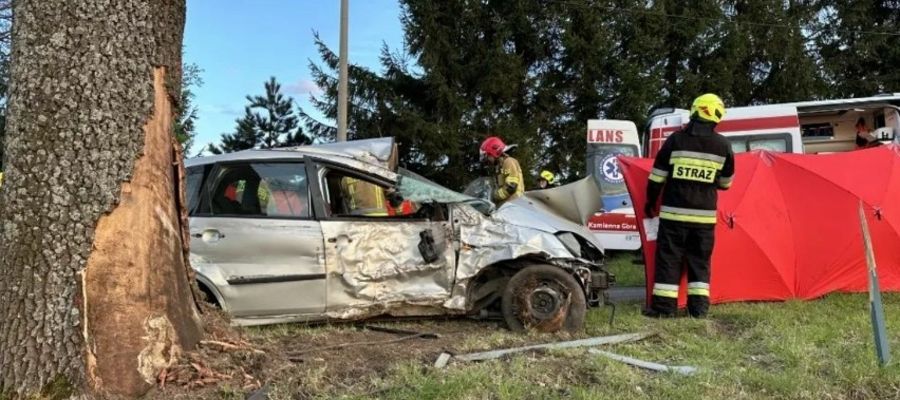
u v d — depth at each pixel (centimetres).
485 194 756
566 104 1902
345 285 548
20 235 358
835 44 2225
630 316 628
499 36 1756
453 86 1784
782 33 2042
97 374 362
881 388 422
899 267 696
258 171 568
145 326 381
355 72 1833
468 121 1756
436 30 1755
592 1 1852
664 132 1082
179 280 411
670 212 626
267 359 443
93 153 366
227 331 452
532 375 436
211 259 544
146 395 375
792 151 987
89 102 365
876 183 693
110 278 370
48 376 351
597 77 1862
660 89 1883
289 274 542
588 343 516
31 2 363
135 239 380
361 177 569
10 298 356
